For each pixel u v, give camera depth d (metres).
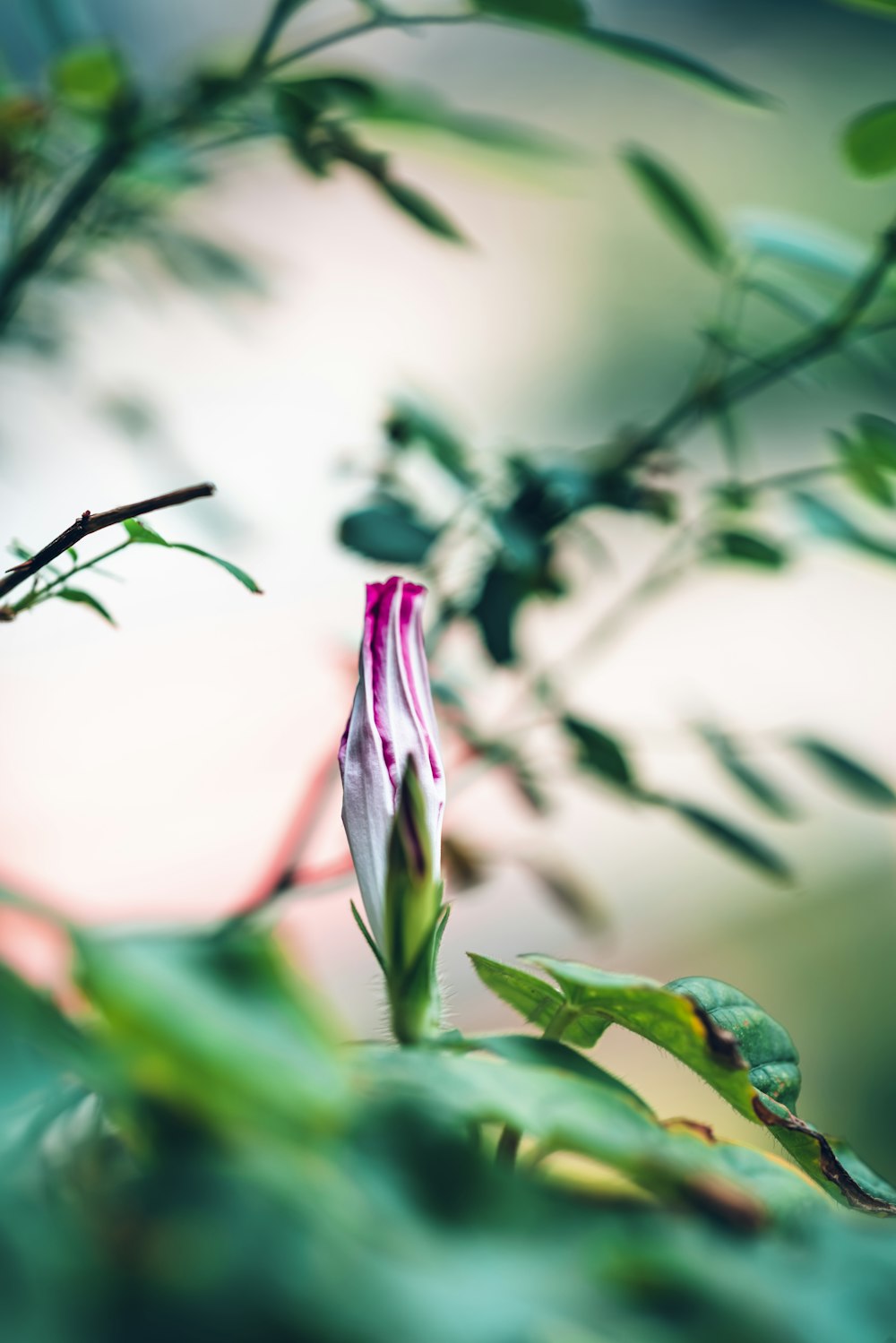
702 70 0.45
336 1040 0.29
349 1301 0.27
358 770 0.37
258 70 0.48
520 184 0.54
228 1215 0.28
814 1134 0.36
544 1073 0.32
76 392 0.62
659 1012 0.35
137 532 0.36
